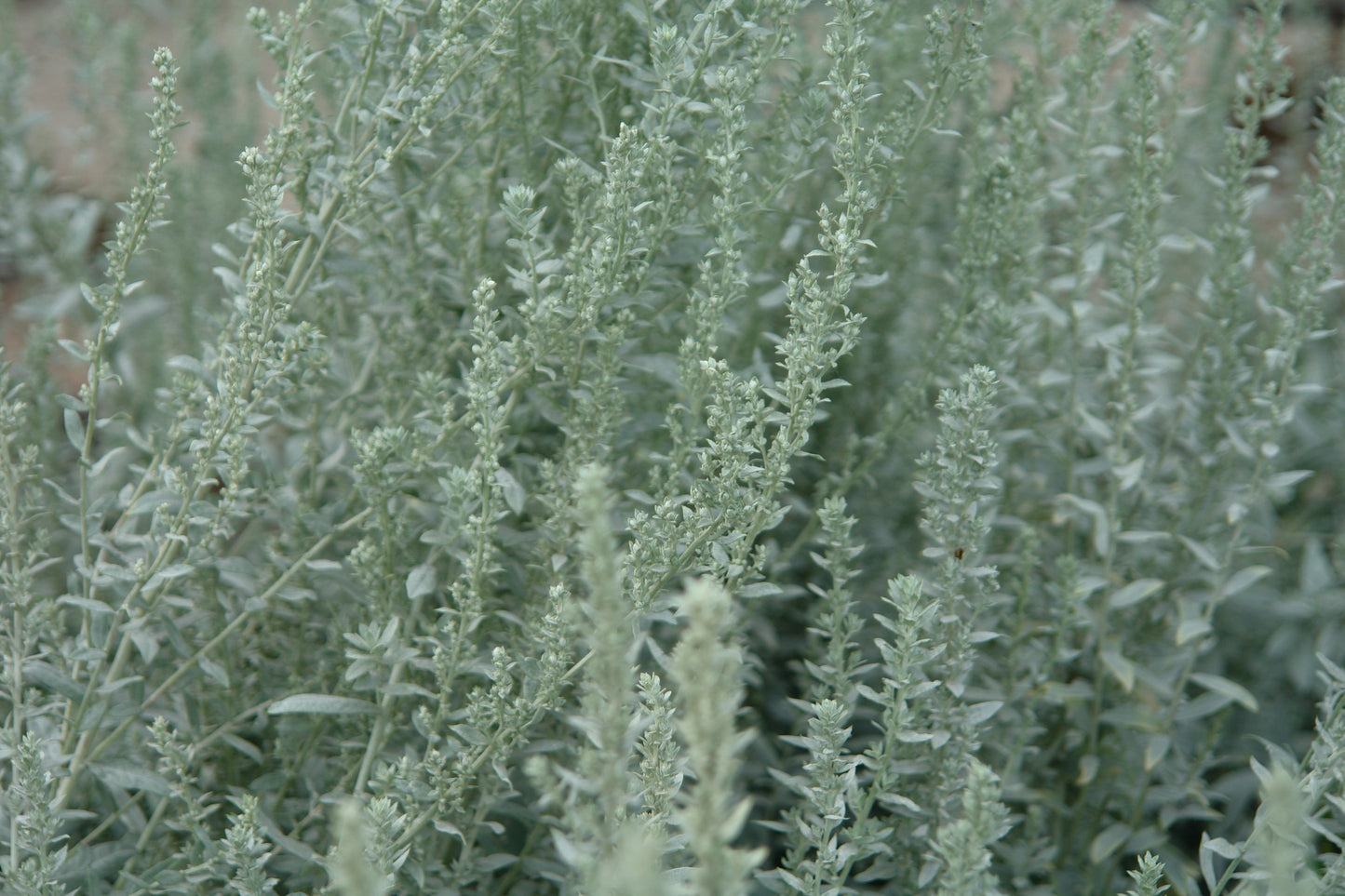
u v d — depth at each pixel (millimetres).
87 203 4109
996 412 2404
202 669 2434
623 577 2043
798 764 3020
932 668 2420
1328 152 2822
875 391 3420
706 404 2670
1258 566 3014
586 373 2584
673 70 2236
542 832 2527
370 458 2227
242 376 2238
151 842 2527
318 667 2736
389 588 2375
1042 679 2732
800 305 2057
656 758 1766
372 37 2422
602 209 2268
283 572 2672
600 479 1283
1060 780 2977
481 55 2381
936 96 2615
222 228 3980
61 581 3180
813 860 2438
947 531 2332
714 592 1196
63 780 2334
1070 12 3188
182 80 4086
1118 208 3369
